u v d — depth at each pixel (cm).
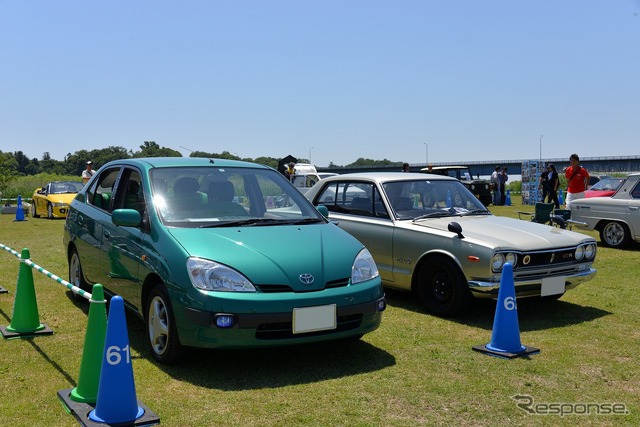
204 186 566
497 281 606
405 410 401
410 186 749
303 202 606
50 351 521
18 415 388
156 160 601
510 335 521
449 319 641
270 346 450
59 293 752
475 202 772
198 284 450
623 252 1162
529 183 3011
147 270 502
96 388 402
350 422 381
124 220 516
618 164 7144
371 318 491
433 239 653
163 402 410
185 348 471
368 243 725
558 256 635
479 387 444
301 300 453
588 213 1253
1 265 972
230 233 502
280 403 410
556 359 511
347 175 798
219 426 374
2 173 3086
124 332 377
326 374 469
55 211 2045
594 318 656
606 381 460
